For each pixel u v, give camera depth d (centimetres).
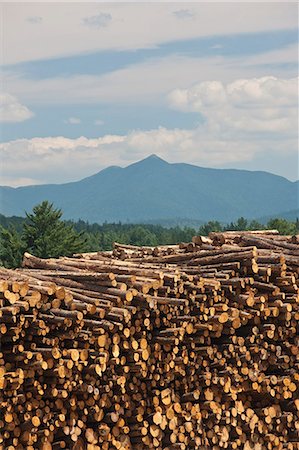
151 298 1716
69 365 1587
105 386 1666
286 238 2344
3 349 1555
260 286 1952
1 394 1527
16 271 1845
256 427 1958
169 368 1788
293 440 2012
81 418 1659
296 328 2023
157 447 1780
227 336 1909
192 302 1823
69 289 1722
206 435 1861
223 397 1889
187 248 2225
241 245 2212
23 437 1566
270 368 2003
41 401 1591
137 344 1719
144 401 1756
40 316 1584
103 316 1648
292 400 2023
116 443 1698
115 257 2388
